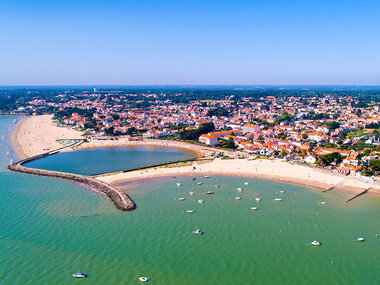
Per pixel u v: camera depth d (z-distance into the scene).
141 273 89.94
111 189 159.62
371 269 93.19
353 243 108.12
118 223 121.19
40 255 98.25
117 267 92.62
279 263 95.69
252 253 100.88
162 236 111.12
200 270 91.56
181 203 143.75
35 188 163.25
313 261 96.94
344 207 139.75
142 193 157.88
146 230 115.56
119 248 102.69
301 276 89.62
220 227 118.81
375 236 113.12
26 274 89.06
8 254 98.44
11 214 128.50
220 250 102.31
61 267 92.38
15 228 115.88
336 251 102.75
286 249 103.56
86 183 172.62
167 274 89.62
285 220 125.69
